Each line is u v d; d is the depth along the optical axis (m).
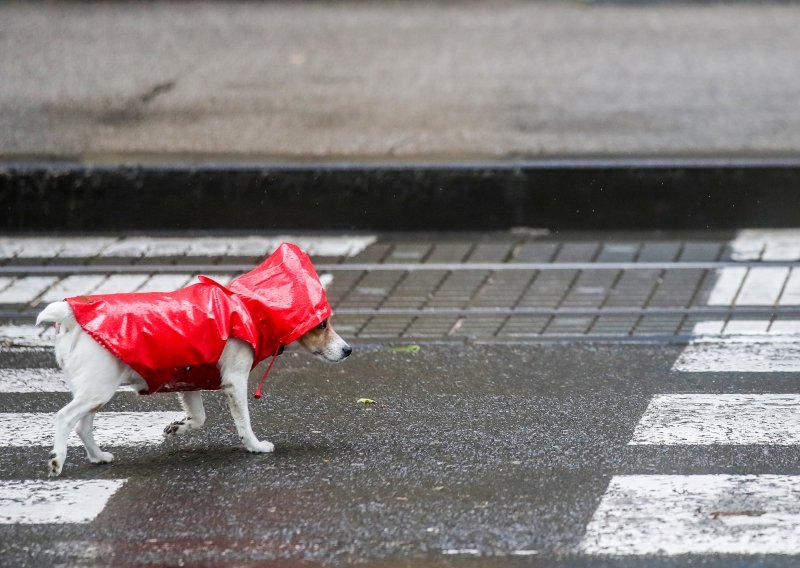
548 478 8.81
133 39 25.69
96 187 15.91
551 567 7.49
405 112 19.47
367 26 27.27
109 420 10.13
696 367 11.20
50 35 26.08
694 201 15.80
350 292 13.44
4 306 13.00
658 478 8.80
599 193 15.83
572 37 26.09
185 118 19.06
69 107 19.78
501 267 14.26
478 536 7.90
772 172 15.73
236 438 9.71
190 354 8.56
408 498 8.50
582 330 12.24
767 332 12.10
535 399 10.47
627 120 18.89
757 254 14.62
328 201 15.95
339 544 7.82
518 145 17.27
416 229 15.95
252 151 16.95
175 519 8.22
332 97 20.55
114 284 13.70
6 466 9.16
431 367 11.30
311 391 10.74
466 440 9.56
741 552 7.67
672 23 27.69
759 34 26.34
